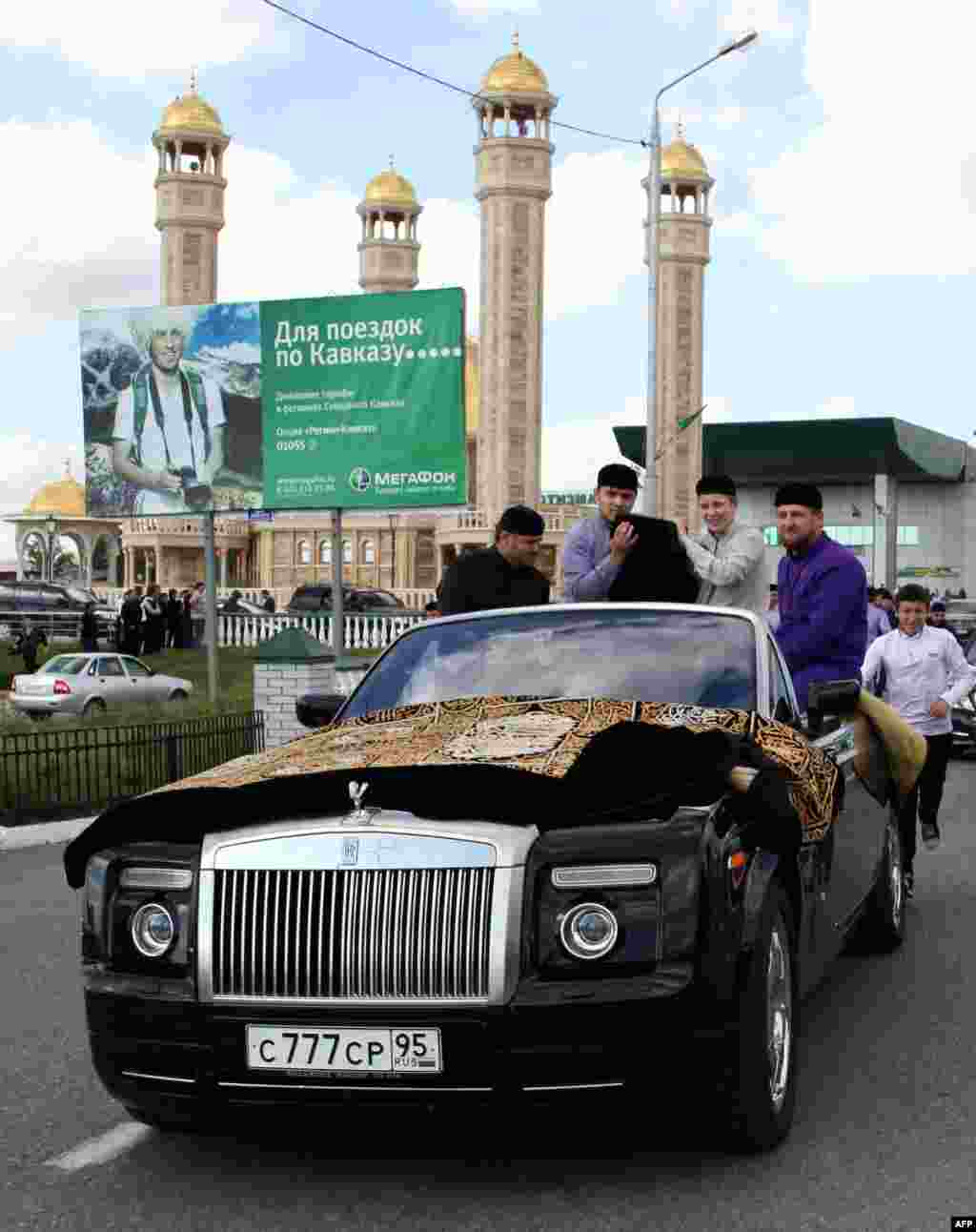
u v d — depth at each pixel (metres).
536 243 92.25
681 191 111.50
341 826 4.74
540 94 91.69
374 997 4.62
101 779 16.73
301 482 26.88
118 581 115.62
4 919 10.04
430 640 6.68
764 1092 4.88
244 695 27.64
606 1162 5.02
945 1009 7.14
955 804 15.46
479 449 93.62
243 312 27.14
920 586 11.13
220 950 4.72
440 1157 5.12
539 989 4.54
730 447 63.41
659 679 6.19
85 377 28.28
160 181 102.00
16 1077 6.22
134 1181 4.96
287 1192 4.84
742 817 5.02
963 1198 4.68
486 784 4.76
